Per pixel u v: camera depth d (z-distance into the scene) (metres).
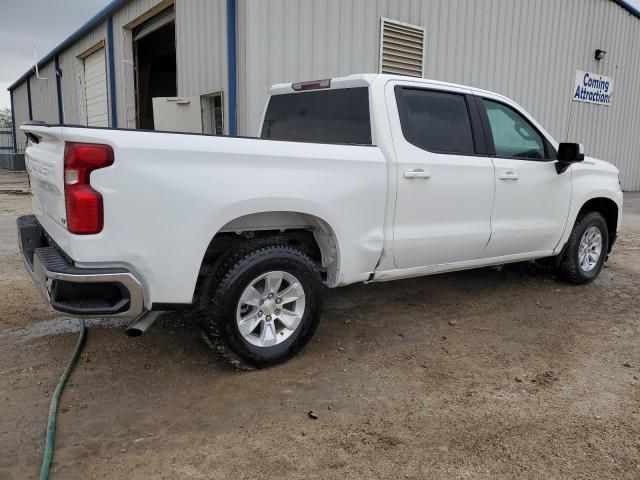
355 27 8.62
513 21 11.24
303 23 7.99
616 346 4.11
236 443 2.76
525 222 4.93
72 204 2.78
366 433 2.87
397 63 9.30
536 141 5.08
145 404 3.13
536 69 12.06
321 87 4.44
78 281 2.81
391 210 3.95
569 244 5.52
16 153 27.80
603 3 13.35
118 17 12.17
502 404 3.19
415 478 2.50
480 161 4.47
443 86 4.39
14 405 3.08
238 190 3.19
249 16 7.44
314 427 2.92
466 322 4.59
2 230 8.41
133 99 12.42
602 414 3.09
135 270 2.96
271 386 3.37
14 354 3.76
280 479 2.48
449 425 2.95
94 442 2.75
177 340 4.05
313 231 3.85
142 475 2.50
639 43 14.87
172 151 2.97
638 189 16.58
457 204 4.34
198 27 8.94
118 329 4.25
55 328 4.25
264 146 3.32
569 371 3.65
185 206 3.01
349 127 4.15
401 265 4.13
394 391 3.33
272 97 5.07
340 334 4.25
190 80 9.38
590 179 5.55
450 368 3.67
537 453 2.70
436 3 9.70
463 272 6.25
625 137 15.48
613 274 6.32
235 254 3.38
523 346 4.08
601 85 13.98
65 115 18.17
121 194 2.84
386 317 4.68
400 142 3.99
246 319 3.43
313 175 3.51
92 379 3.42
